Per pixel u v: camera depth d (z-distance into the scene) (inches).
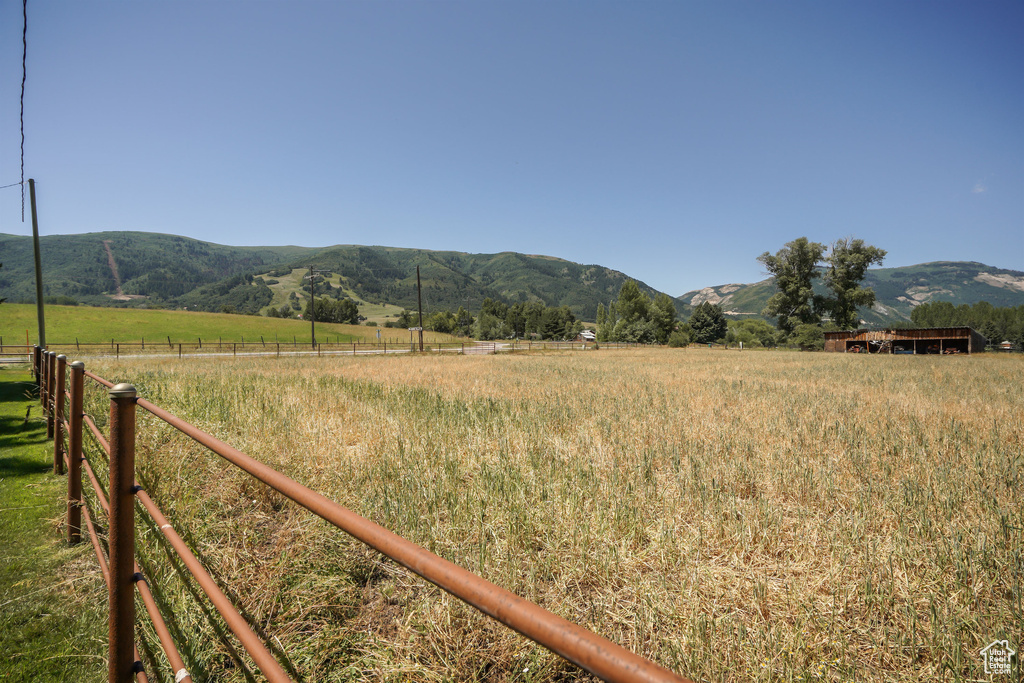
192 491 168.4
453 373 798.5
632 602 117.5
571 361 1295.5
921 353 2043.6
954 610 110.4
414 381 636.1
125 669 73.2
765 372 858.8
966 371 874.8
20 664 101.5
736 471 221.1
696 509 177.3
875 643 103.7
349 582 125.0
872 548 142.0
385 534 43.8
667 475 219.5
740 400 455.5
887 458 245.6
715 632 106.1
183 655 92.5
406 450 237.5
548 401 433.7
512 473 198.8
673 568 134.5
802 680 92.5
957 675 92.3
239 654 96.0
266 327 3671.3
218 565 120.4
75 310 3353.8
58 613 120.4
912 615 105.7
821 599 117.2
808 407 414.9
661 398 459.5
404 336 3897.6
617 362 1237.7
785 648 97.7
